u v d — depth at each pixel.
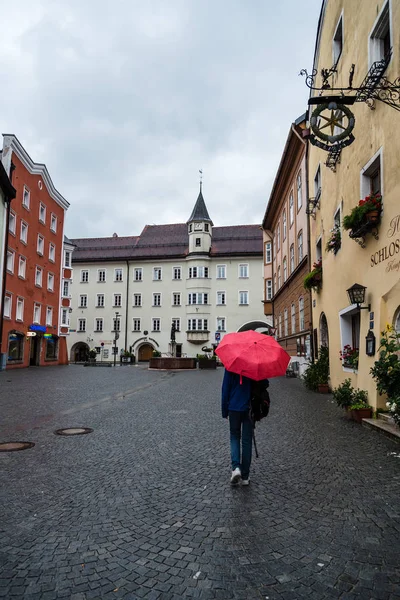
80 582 2.94
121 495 4.59
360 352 10.12
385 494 4.63
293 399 12.92
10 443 6.96
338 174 13.19
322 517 4.04
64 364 42.72
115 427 8.33
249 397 4.96
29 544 3.48
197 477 5.22
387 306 8.99
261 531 3.73
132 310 57.59
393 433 7.14
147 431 7.95
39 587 2.87
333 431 7.98
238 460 4.93
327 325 14.98
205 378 22.58
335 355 13.84
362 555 3.32
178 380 21.00
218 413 10.15
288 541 3.55
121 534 3.66
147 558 3.26
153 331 56.62
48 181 38.91
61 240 42.75
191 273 55.81
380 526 3.84
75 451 6.45
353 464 5.77
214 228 61.56
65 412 10.19
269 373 4.69
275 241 33.47
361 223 9.79
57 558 3.25
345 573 3.07
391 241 8.77
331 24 13.91
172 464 5.79
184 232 61.72
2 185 29.16
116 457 6.12
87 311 58.75
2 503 4.36
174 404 11.76
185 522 3.91
